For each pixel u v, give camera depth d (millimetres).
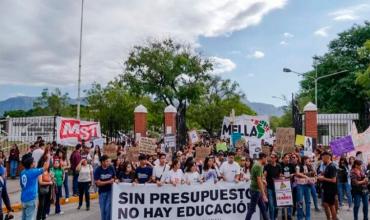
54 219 13289
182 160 15742
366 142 20922
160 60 47250
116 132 48531
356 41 61844
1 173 10156
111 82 50469
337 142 17281
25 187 9836
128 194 11023
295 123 28344
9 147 26766
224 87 61812
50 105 69688
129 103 49938
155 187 11156
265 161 12617
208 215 11406
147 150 16750
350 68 60000
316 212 14633
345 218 13898
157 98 49219
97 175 11219
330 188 11789
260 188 11156
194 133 26250
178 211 11242
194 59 48750
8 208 10109
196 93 48000
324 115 36375
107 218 11180
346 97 59531
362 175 12805
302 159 14828
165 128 33344
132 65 48062
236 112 62375
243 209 11570
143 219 11047
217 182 11492
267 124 23219
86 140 24734
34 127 27922
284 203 12344
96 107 50031
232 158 12336
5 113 82375
